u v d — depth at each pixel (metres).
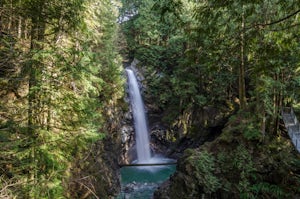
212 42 5.02
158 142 22.62
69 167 9.15
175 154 21.73
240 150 11.41
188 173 11.30
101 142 14.75
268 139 11.88
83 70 6.24
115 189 13.56
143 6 26.92
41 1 5.45
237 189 10.35
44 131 5.68
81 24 6.09
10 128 5.43
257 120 12.52
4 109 5.76
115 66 18.38
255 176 10.44
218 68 5.41
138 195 13.59
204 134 21.33
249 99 19.27
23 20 5.96
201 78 20.86
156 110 23.62
